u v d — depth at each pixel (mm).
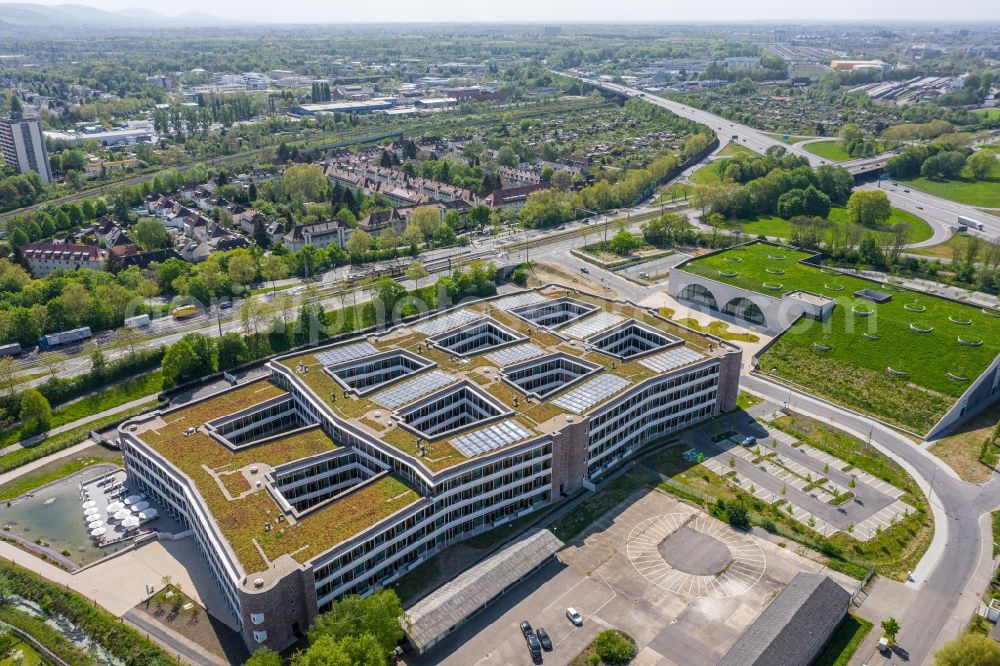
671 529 189375
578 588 169500
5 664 153250
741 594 167125
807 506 197625
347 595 157125
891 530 187875
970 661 137500
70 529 195750
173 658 152125
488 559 175625
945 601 164625
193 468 187250
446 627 153625
